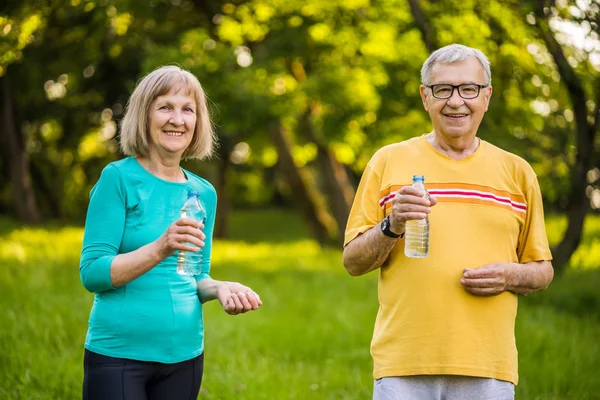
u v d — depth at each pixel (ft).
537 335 21.99
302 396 17.21
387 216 9.84
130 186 10.02
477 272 9.85
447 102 10.18
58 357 18.06
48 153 88.84
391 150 10.65
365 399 17.34
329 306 28.22
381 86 42.55
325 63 46.09
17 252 36.88
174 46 43.55
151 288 9.92
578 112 26.02
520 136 28.58
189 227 9.30
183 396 10.28
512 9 24.07
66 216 94.53
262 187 116.57
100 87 64.64
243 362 19.58
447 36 26.43
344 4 44.37
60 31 44.83
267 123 43.68
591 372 18.80
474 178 10.26
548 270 10.48
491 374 9.95
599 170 27.89
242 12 44.27
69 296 25.20
